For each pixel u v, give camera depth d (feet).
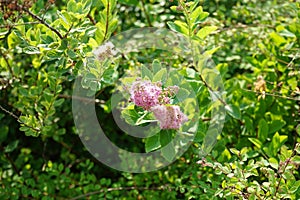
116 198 3.63
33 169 4.18
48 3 2.98
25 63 4.03
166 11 3.97
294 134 3.61
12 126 4.17
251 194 2.74
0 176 3.80
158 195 3.66
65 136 4.21
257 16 4.04
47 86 3.67
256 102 3.47
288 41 3.59
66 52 2.78
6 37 3.56
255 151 3.22
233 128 3.57
